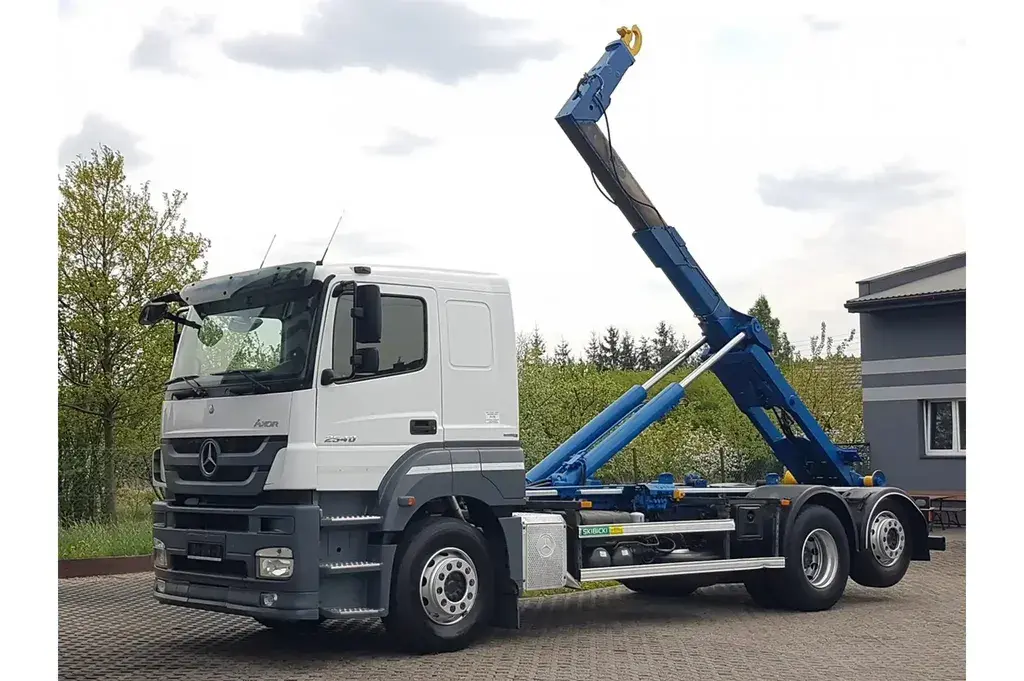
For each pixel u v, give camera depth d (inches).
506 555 410.6
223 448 384.8
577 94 496.4
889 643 414.6
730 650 398.9
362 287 370.0
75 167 807.7
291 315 381.7
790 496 500.4
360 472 377.4
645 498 493.0
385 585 379.2
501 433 413.4
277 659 386.9
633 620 475.2
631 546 469.1
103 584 613.6
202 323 408.2
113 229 804.0
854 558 526.6
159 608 521.3
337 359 376.8
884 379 1016.9
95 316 791.1
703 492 538.6
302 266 382.0
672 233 522.9
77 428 794.2
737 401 573.0
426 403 395.5
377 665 371.9
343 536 378.0
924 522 542.6
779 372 553.3
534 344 1127.0
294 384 370.3
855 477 567.2
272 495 371.9
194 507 393.7
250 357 388.2
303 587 362.9
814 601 497.7
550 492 463.2
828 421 1362.0
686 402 1273.4
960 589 577.6
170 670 368.5
